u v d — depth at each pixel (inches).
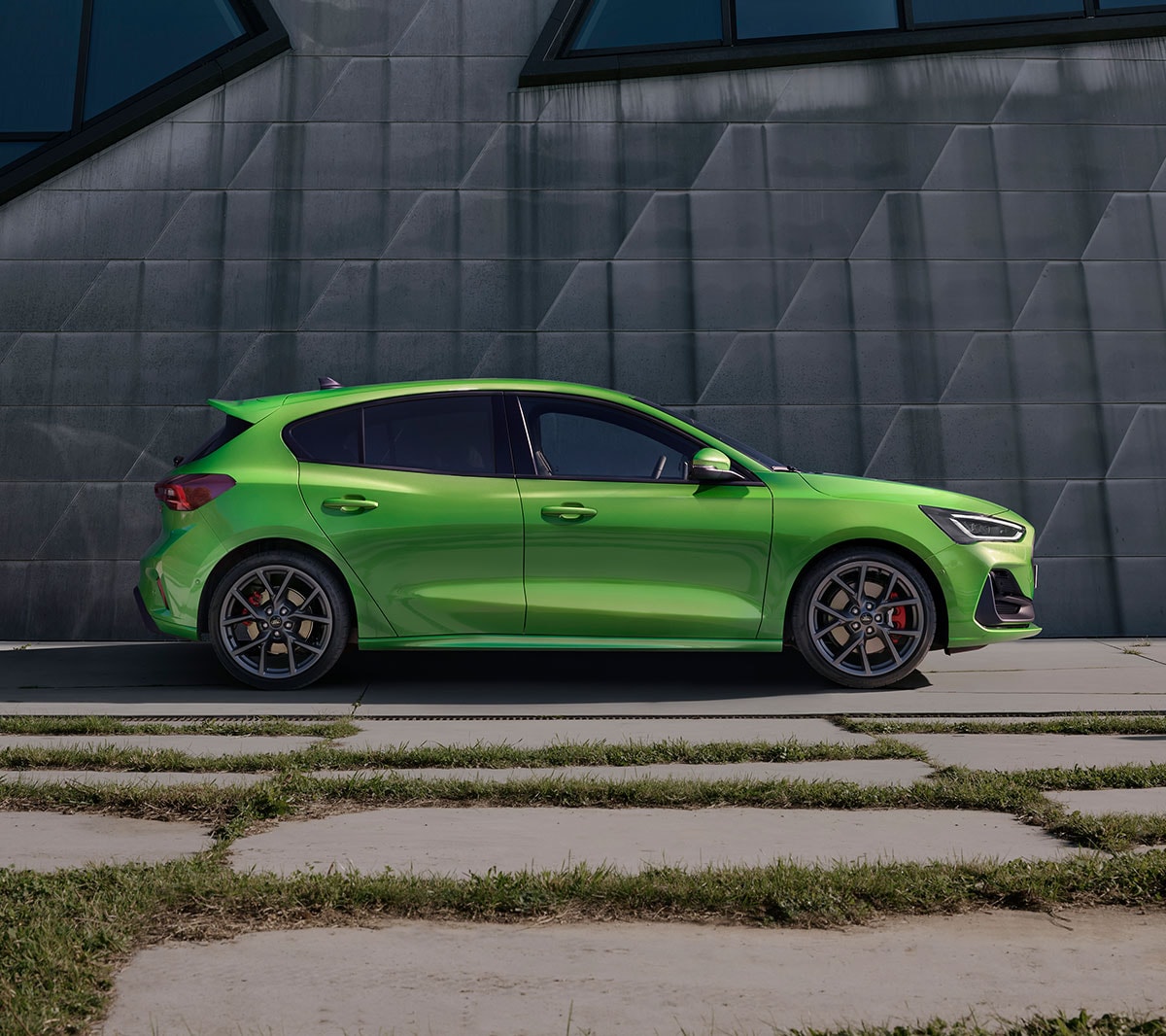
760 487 187.3
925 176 300.4
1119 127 302.8
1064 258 297.1
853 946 60.9
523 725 153.6
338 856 78.5
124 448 284.2
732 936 62.5
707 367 292.4
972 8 305.6
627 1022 50.4
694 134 301.7
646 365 292.4
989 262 296.8
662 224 297.9
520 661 225.6
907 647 186.9
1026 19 304.7
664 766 118.5
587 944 61.1
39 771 113.2
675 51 305.0
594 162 300.4
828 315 294.5
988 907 67.7
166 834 85.7
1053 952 59.8
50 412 284.7
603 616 182.9
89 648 258.2
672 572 184.4
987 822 90.6
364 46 304.3
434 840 84.0
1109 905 67.9
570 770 115.6
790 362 292.5
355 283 293.6
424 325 292.7
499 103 302.2
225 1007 51.9
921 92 303.7
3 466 281.7
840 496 186.9
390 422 192.2
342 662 223.8
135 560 280.7
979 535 188.4
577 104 302.4
